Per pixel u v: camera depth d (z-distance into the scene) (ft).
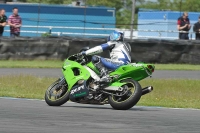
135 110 88.84
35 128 65.00
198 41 205.46
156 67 193.88
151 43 201.98
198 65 204.54
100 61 90.33
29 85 130.31
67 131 63.31
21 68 179.42
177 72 181.78
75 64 92.02
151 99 112.47
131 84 88.58
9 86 127.13
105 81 88.17
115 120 73.87
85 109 87.51
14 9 207.51
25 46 199.31
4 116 74.84
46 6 260.01
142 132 64.03
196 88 134.21
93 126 67.62
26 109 84.38
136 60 201.16
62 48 200.23
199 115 83.61
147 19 286.46
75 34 241.96
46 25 257.75
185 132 64.95
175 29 274.57
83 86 89.66
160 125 70.18
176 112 87.71
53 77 152.25
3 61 196.65
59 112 81.71
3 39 197.98
